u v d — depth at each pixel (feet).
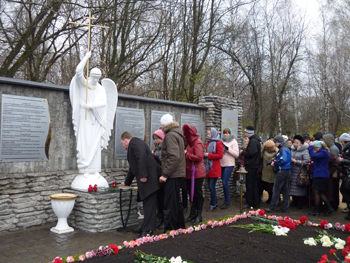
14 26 34.88
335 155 25.75
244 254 11.92
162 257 11.48
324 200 24.62
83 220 18.67
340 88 72.69
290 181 26.61
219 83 62.69
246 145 26.99
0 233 17.52
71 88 20.15
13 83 18.10
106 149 23.29
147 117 26.09
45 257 14.28
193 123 30.12
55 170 20.27
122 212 19.42
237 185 31.53
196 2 51.42
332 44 73.97
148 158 17.28
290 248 12.74
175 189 17.04
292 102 92.43
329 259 11.89
